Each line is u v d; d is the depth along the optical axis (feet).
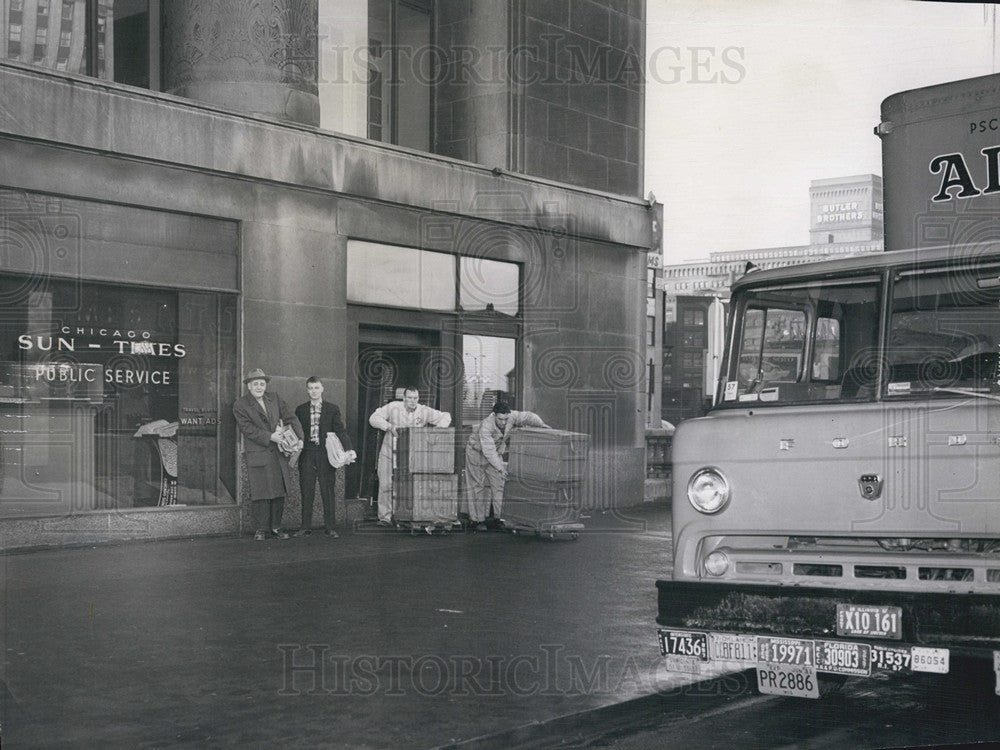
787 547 19.77
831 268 21.03
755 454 20.07
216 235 42.24
